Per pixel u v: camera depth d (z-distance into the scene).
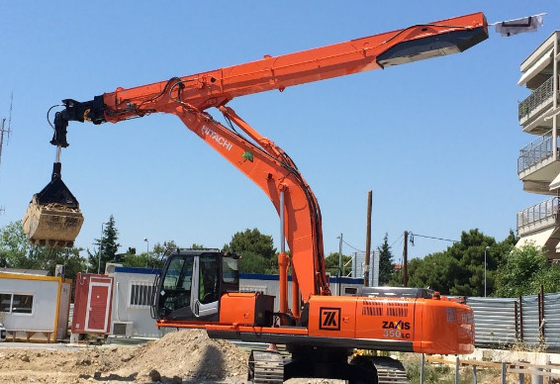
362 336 14.12
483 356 24.19
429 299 14.30
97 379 20.64
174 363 24.08
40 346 30.66
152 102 17.50
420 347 13.86
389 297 14.59
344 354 15.87
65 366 22.73
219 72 16.91
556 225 37.81
